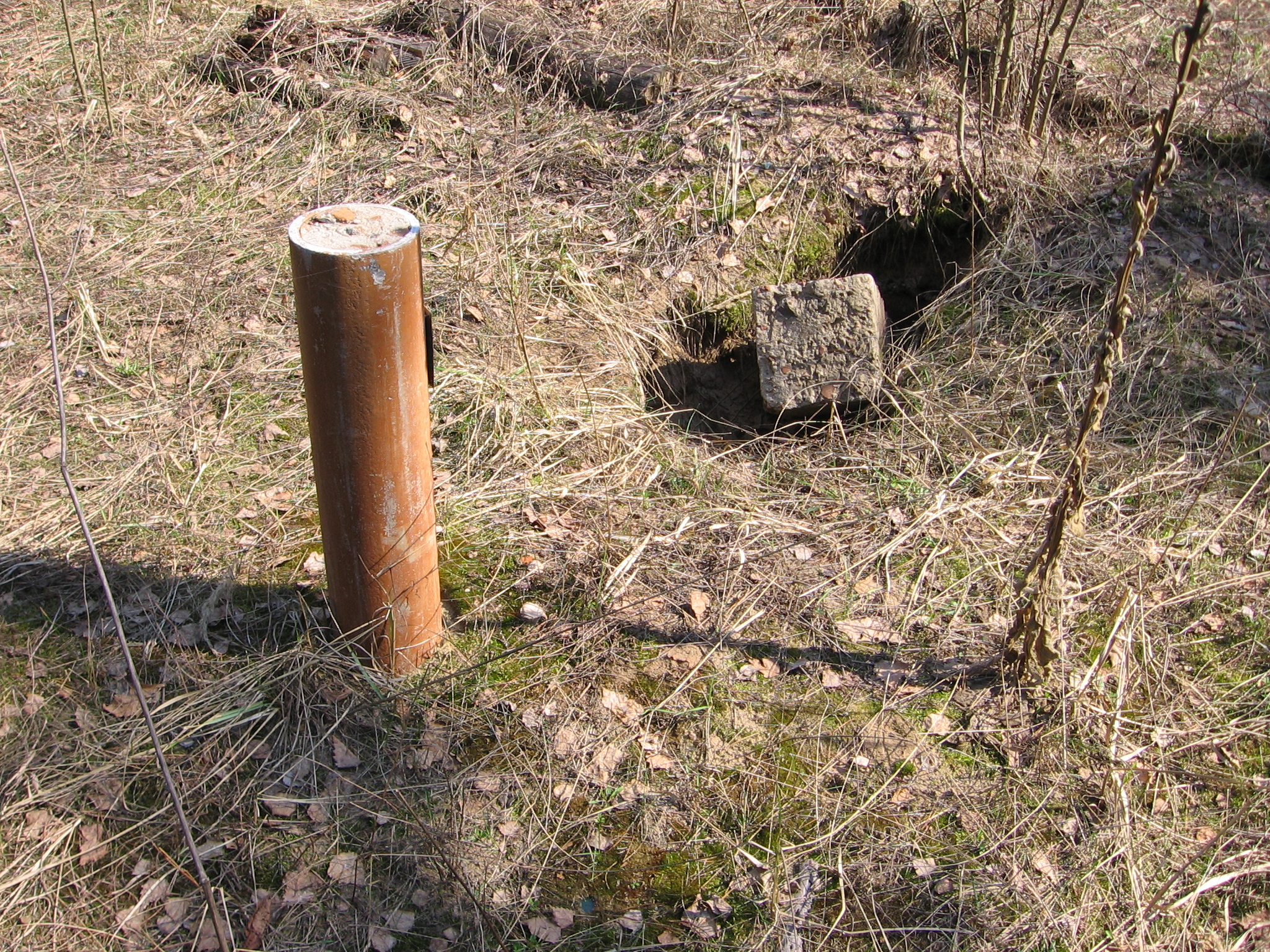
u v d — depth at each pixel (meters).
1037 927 2.57
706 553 3.54
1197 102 5.91
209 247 4.73
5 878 2.52
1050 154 5.43
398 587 2.90
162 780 2.72
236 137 5.48
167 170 5.22
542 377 4.21
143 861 2.57
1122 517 3.76
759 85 5.82
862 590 3.44
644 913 2.58
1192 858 2.74
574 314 4.57
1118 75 6.08
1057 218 5.12
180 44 6.11
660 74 5.70
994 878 2.67
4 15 6.23
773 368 4.38
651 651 3.19
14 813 2.63
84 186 5.05
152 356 4.15
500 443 3.86
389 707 2.96
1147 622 3.38
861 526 3.69
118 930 2.46
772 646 3.24
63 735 2.81
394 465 2.69
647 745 2.94
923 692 3.12
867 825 2.78
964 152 5.21
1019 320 4.64
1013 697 3.10
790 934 2.53
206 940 2.45
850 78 5.88
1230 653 3.31
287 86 5.69
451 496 3.65
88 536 1.92
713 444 4.40
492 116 5.68
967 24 5.45
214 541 3.40
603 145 5.48
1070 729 3.03
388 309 2.47
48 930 2.45
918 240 5.37
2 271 4.47
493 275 4.66
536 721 2.97
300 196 5.11
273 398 4.00
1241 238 5.11
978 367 4.45
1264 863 2.74
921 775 2.90
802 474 3.97
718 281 4.92
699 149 5.38
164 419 3.87
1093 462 3.98
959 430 4.14
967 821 2.80
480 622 3.24
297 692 2.94
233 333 4.28
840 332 4.34
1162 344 4.46
